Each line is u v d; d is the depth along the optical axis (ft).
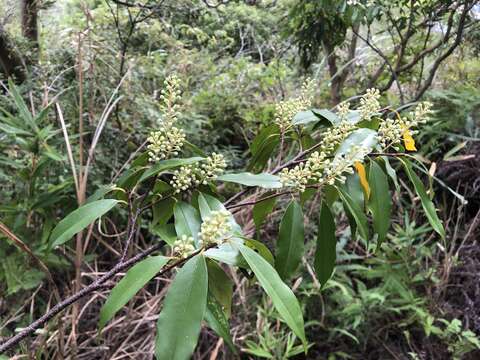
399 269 3.28
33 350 2.29
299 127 1.73
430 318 2.99
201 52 5.16
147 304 2.74
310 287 3.16
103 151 3.21
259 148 1.72
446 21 4.12
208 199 1.29
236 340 2.90
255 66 5.19
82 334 2.51
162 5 4.19
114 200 1.29
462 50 4.56
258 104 4.63
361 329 3.15
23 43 3.77
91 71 3.23
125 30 4.28
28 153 2.59
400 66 4.46
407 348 3.14
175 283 0.97
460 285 3.29
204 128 4.45
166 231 1.37
